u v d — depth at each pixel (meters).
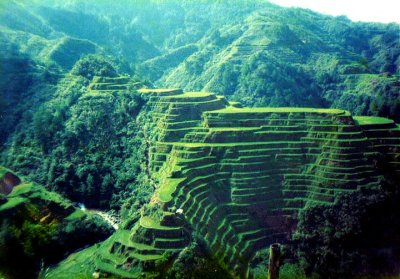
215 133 115.81
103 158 122.62
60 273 80.75
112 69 160.75
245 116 122.94
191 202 94.88
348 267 94.62
